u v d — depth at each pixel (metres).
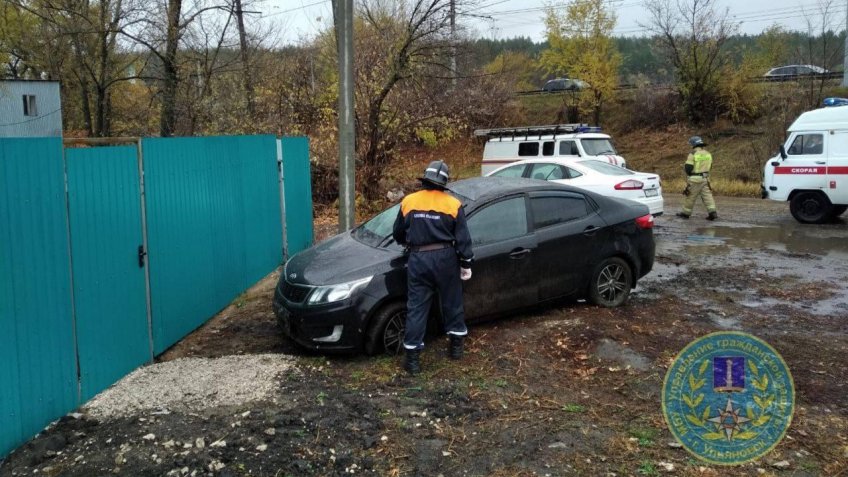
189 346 5.97
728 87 27.09
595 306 6.52
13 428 3.67
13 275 3.67
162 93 15.67
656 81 32.25
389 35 14.90
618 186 11.09
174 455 3.62
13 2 14.13
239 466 3.50
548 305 6.33
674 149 26.86
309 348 5.27
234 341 6.07
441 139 17.22
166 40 14.95
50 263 4.02
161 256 5.68
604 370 4.95
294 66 17.05
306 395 4.53
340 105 8.38
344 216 8.53
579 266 6.32
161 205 5.70
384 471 3.51
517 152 16.31
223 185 7.31
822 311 6.62
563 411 4.26
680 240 11.25
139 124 17.56
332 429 3.97
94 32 14.30
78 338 4.32
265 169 8.94
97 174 4.61
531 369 4.98
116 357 4.86
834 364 5.02
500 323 6.09
